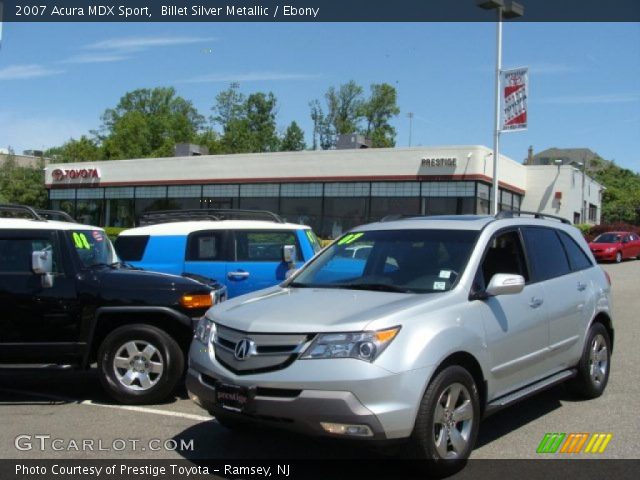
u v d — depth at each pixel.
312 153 35.75
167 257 9.54
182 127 78.00
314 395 4.20
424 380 4.36
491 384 5.09
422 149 32.72
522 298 5.58
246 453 5.24
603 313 6.89
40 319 6.64
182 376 6.73
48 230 6.91
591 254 7.19
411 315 4.55
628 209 60.16
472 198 31.75
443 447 4.57
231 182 38.38
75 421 6.11
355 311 4.60
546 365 5.91
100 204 43.59
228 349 4.67
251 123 79.38
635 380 7.70
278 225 9.81
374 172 33.97
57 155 79.44
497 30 20.25
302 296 5.16
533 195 38.69
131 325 6.67
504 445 5.37
